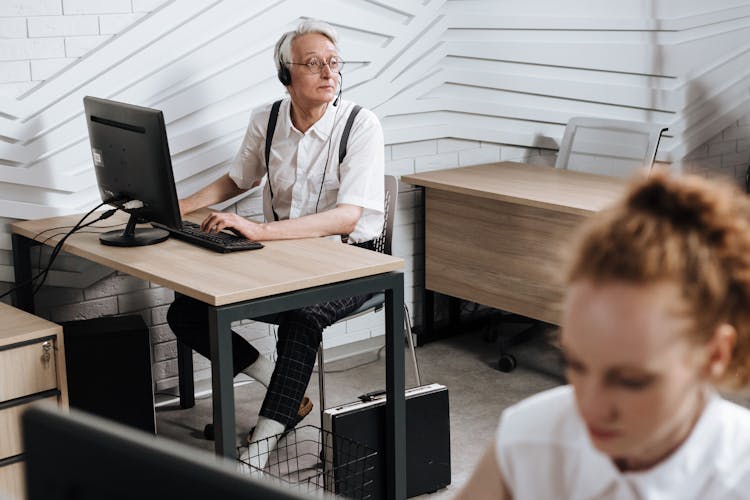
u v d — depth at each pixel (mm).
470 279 3869
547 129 4367
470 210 3797
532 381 3760
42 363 2525
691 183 668
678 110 4508
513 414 872
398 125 4020
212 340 2322
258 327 3775
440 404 2844
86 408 2922
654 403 631
